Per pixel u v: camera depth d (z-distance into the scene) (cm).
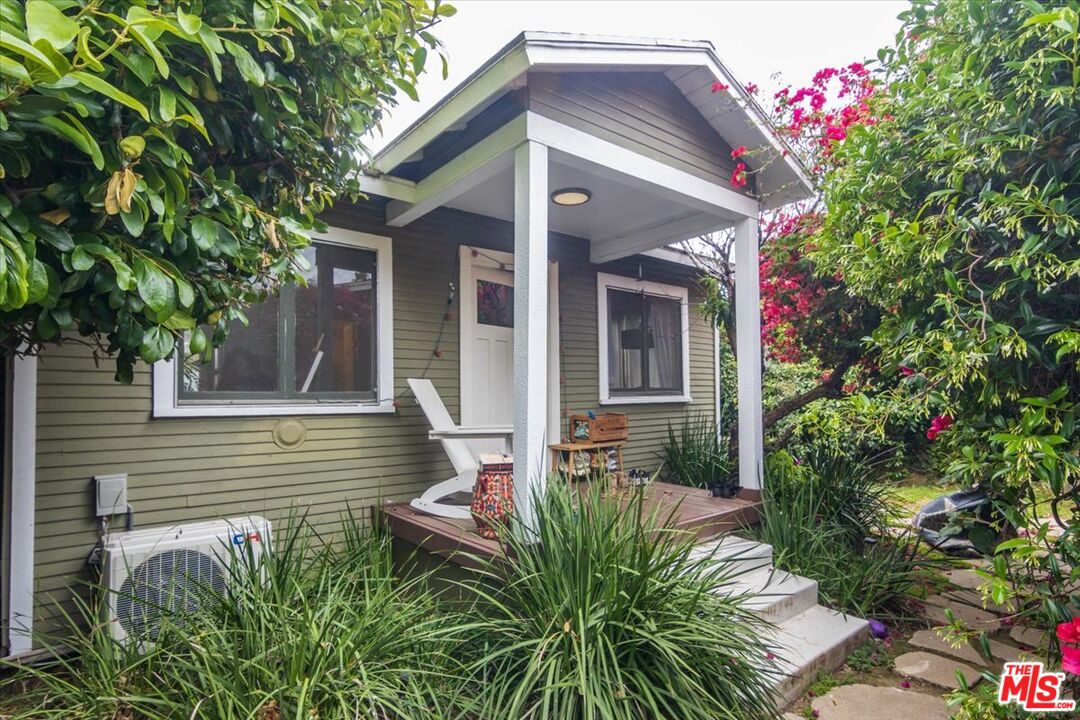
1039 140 197
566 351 536
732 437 610
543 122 298
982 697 197
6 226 112
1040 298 201
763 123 405
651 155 362
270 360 368
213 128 174
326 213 392
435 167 373
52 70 95
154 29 115
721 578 246
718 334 707
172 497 325
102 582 266
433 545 334
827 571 346
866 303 422
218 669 191
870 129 298
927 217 249
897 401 237
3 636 266
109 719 185
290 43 163
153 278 136
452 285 456
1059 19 171
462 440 404
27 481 276
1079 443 180
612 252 541
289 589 242
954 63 227
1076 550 178
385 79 229
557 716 184
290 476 368
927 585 363
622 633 208
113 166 132
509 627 224
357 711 177
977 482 219
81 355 299
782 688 243
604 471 338
